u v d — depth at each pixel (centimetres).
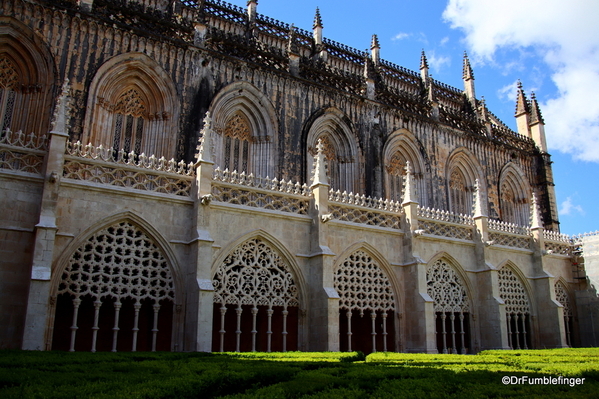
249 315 3164
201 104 3259
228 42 3475
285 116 3606
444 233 3066
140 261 2111
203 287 2066
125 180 2258
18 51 2828
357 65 4841
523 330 3309
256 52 3588
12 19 2777
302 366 1374
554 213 5047
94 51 2981
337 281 2577
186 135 3166
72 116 2841
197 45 3325
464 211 4556
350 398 900
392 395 945
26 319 1742
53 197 1920
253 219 2397
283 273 2439
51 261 1842
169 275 2162
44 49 2845
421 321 2678
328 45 4653
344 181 3853
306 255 2506
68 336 2605
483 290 3094
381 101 4153
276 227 2458
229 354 1831
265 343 3122
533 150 5206
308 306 2461
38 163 2003
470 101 5109
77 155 2094
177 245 2186
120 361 1416
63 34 2909
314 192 2584
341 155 3906
